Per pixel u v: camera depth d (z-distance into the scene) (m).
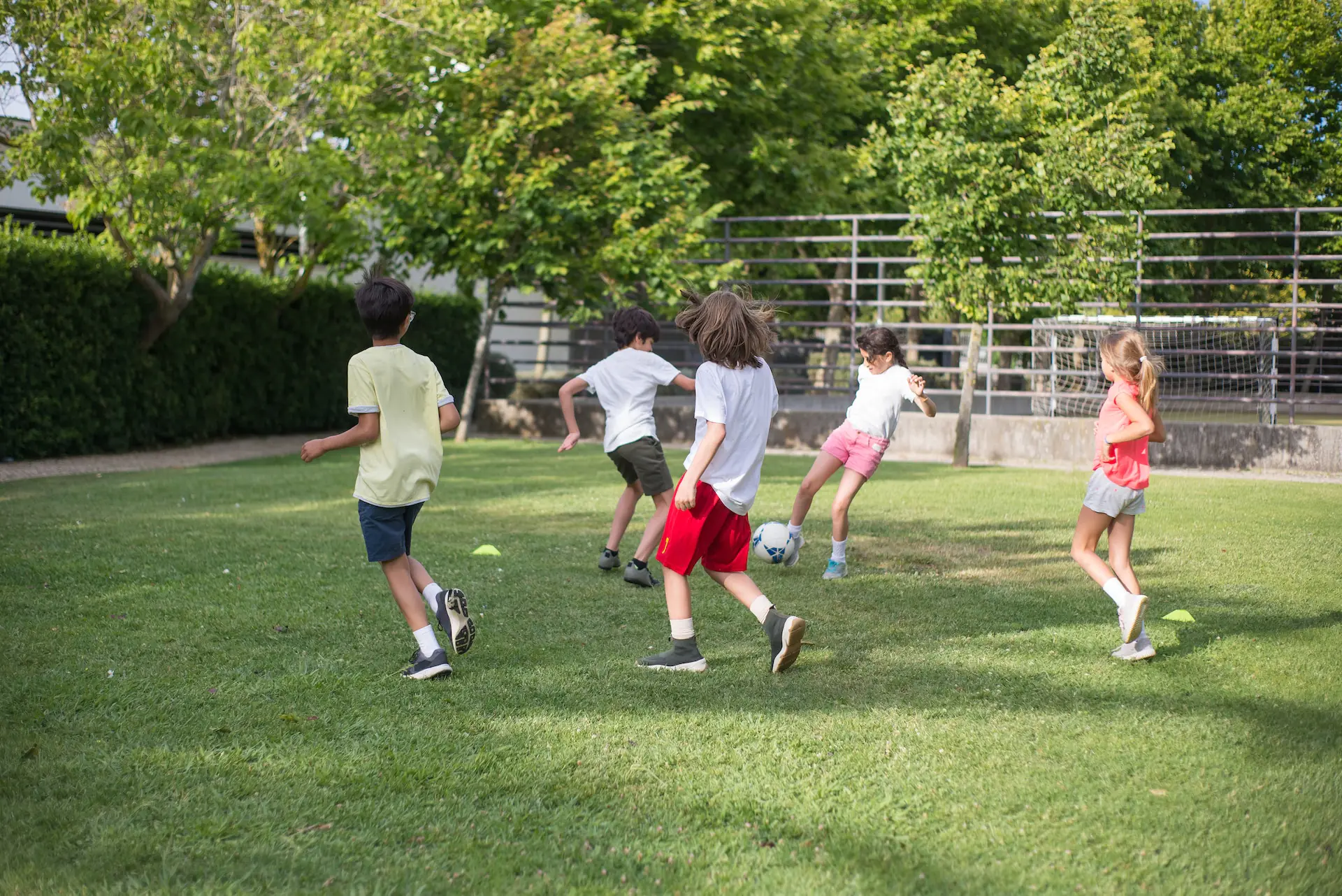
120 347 14.70
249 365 17.48
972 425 15.06
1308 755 3.52
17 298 13.16
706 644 4.93
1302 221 25.58
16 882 2.59
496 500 9.95
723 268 16.83
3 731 3.62
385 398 4.34
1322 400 14.12
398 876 2.64
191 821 2.95
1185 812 3.05
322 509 9.20
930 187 13.02
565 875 2.66
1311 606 5.77
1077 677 4.41
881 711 3.95
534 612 5.52
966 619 5.45
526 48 16.20
